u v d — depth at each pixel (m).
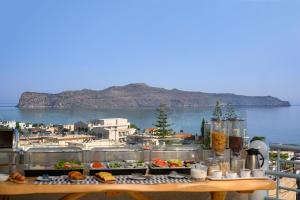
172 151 3.54
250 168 3.37
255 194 3.79
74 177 2.89
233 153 3.50
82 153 3.32
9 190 2.67
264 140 3.82
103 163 3.32
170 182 2.98
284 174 3.58
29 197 3.51
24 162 3.16
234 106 3.72
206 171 3.18
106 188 2.80
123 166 3.20
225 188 3.02
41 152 3.21
